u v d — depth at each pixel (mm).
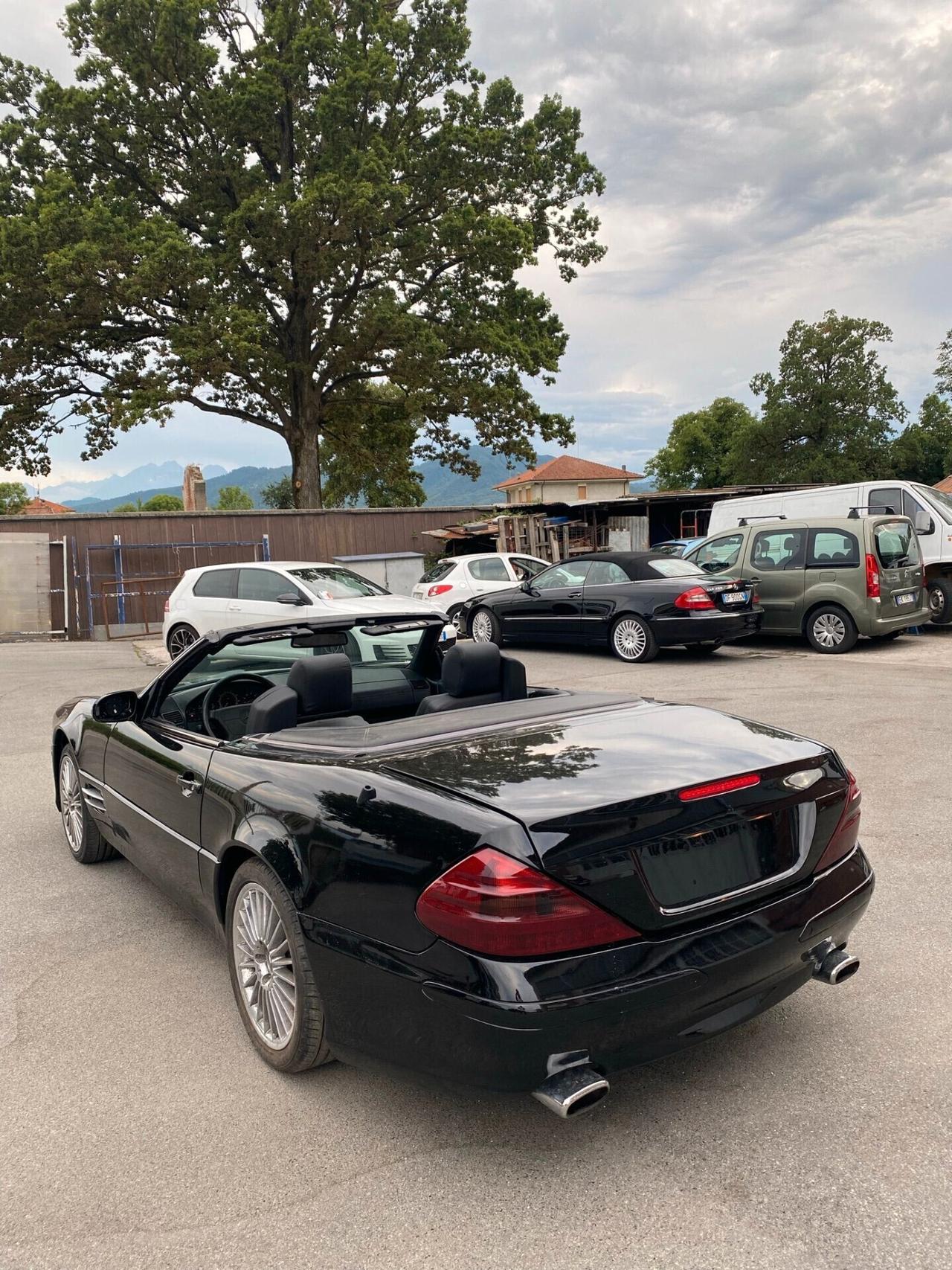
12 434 32500
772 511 15844
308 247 27266
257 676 4148
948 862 4582
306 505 33094
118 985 3602
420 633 4340
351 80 27078
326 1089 2824
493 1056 2170
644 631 11945
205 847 3338
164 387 28016
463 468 37938
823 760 2865
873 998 3264
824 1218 2164
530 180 30641
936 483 68750
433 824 2359
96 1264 2102
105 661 15516
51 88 28578
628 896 2281
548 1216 2209
